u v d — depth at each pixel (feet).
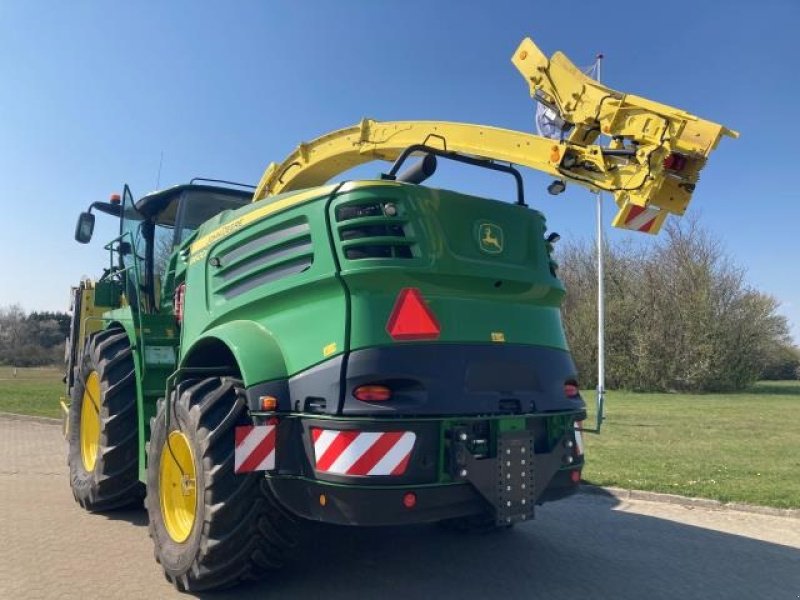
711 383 108.78
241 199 22.56
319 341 12.73
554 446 14.03
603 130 15.42
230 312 15.12
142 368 17.94
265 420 12.81
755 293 111.65
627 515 21.59
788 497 23.16
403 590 14.38
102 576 14.97
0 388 76.64
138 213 20.13
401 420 11.91
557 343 15.12
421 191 13.42
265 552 13.64
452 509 12.29
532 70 16.92
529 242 15.08
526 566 16.12
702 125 14.02
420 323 12.71
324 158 20.77
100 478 18.71
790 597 14.30
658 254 114.52
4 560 15.96
